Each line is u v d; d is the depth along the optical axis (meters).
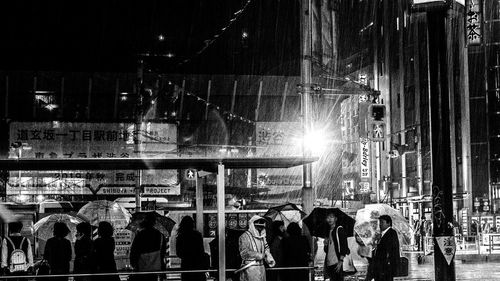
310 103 18.70
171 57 48.66
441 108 11.11
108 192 39.62
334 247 14.22
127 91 46.84
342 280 14.14
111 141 41.62
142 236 12.14
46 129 41.28
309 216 15.05
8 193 39.03
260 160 12.05
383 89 69.44
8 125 41.78
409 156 63.69
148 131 41.69
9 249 12.96
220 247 10.97
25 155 40.97
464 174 57.91
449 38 60.00
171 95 47.41
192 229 12.50
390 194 62.81
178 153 41.91
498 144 57.22
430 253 32.91
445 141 11.05
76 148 41.28
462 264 32.25
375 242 16.58
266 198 41.16
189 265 12.23
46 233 19.86
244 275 11.96
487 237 38.75
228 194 40.50
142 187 39.00
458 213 56.94
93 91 46.53
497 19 57.53
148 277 12.15
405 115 65.44
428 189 59.53
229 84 47.91
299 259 13.39
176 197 40.53
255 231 12.11
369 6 71.06
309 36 18.83
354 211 28.69
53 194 38.97
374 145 67.00
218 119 47.75
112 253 12.34
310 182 17.84
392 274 13.55
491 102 57.62
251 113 48.25
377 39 70.62
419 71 62.53
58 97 46.38
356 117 56.94
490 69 57.81
